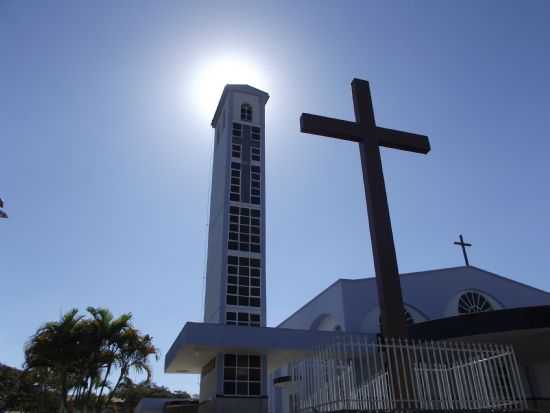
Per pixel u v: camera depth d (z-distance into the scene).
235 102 37.78
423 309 32.28
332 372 10.61
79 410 22.61
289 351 22.91
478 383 11.20
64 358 21.77
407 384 10.82
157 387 62.88
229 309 29.67
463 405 10.77
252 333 21.97
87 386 22.97
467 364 11.39
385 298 13.03
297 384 12.35
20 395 37.19
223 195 33.44
